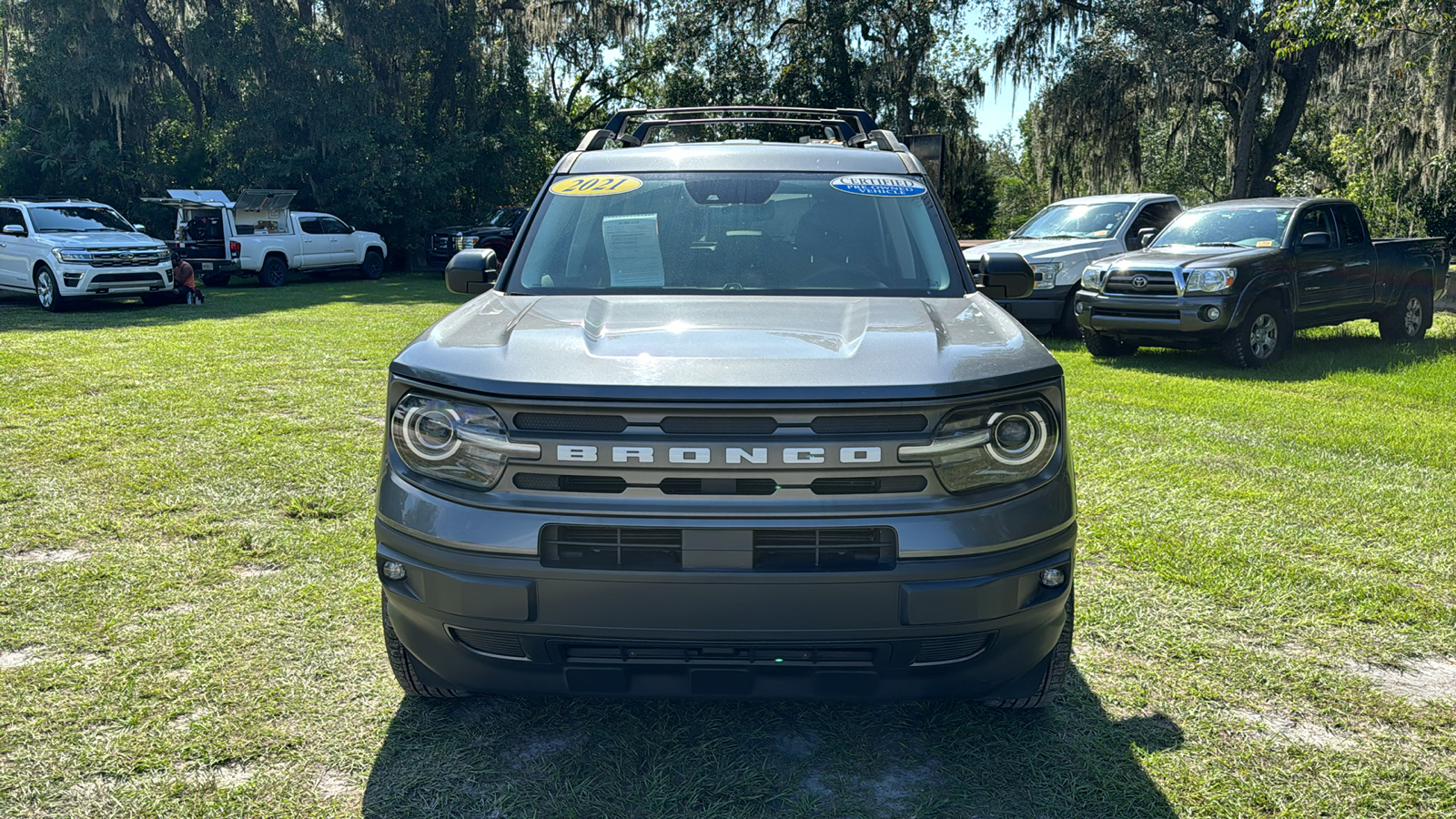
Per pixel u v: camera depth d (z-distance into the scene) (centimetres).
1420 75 1927
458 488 243
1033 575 244
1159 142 3894
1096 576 421
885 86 3058
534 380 236
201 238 2261
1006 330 279
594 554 237
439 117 3266
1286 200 1116
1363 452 631
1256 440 660
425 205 3031
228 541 460
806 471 231
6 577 414
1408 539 465
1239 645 355
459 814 256
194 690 319
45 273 1622
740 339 264
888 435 232
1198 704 313
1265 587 406
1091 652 350
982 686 259
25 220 1686
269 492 539
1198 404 783
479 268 385
